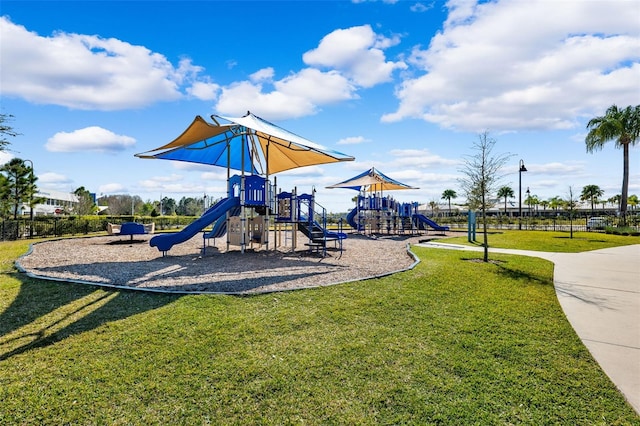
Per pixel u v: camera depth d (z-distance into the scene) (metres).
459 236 18.70
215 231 11.75
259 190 11.38
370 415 2.39
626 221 23.45
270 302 4.79
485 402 2.52
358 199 21.84
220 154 14.34
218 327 3.85
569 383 2.76
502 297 5.20
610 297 5.33
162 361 3.09
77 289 5.39
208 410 2.44
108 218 23.92
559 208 64.19
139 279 6.46
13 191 23.75
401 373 2.92
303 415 2.39
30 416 2.37
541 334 3.75
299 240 15.74
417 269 7.20
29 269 7.39
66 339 3.53
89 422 2.33
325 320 4.12
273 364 3.06
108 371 2.93
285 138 9.28
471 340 3.58
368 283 5.91
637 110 24.69
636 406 2.46
